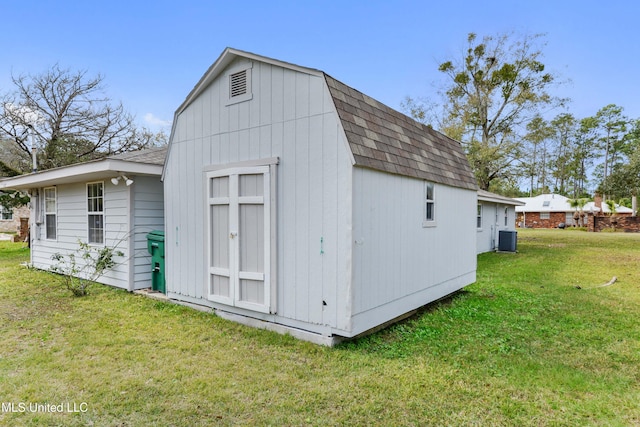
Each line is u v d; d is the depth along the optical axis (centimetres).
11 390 286
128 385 295
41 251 887
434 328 454
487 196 1285
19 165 1572
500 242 1397
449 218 601
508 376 318
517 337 423
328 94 378
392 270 436
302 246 400
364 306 383
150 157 682
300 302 403
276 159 420
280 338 399
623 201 3203
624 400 278
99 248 701
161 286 616
